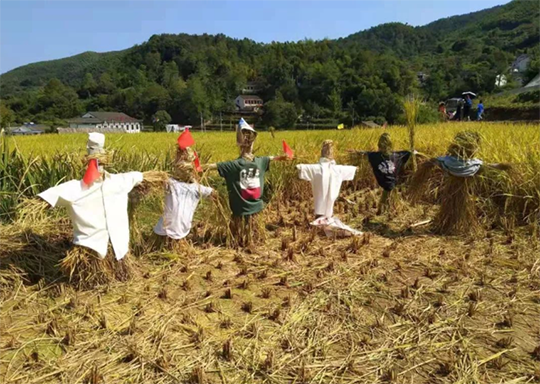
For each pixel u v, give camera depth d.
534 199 6.59
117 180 4.64
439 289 4.59
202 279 4.77
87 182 4.32
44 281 4.52
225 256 5.46
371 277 4.83
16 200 5.61
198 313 4.04
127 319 3.89
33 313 3.99
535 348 3.48
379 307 4.22
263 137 14.20
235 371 3.24
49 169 6.48
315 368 3.31
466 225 6.30
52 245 4.98
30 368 3.23
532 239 5.93
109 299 4.26
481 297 4.41
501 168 6.57
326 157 6.37
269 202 7.47
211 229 6.10
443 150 9.36
